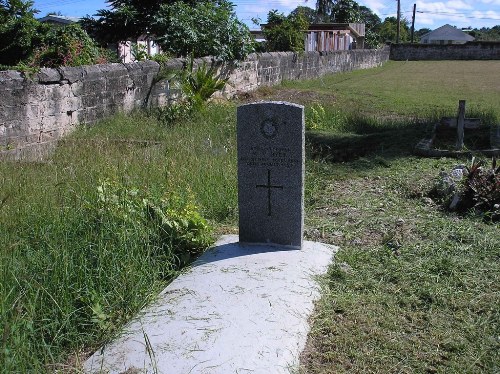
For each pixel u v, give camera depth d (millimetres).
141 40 26984
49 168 7148
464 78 26281
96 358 3533
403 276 4719
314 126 11969
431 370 3504
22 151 8773
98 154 7793
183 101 13156
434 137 10203
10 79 9234
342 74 28344
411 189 7227
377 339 3822
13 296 3885
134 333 3791
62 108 10438
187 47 16109
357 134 11297
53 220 5023
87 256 4543
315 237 5723
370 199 6887
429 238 5555
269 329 3811
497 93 19344
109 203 5230
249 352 3543
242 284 4461
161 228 5215
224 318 3938
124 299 4254
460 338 3832
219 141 9344
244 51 17109
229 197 6648
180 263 5062
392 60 45938
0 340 3309
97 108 11391
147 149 8344
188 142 8969
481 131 10680
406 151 9359
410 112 14383
